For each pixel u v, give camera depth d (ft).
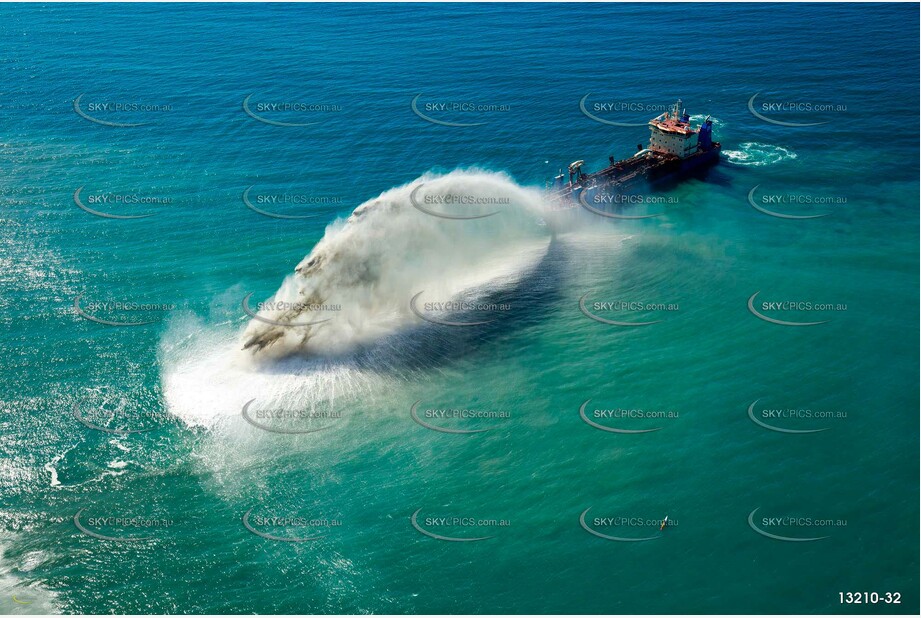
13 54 512.22
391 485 202.49
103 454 209.05
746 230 319.47
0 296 269.85
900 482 199.82
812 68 474.49
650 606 172.96
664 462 207.82
